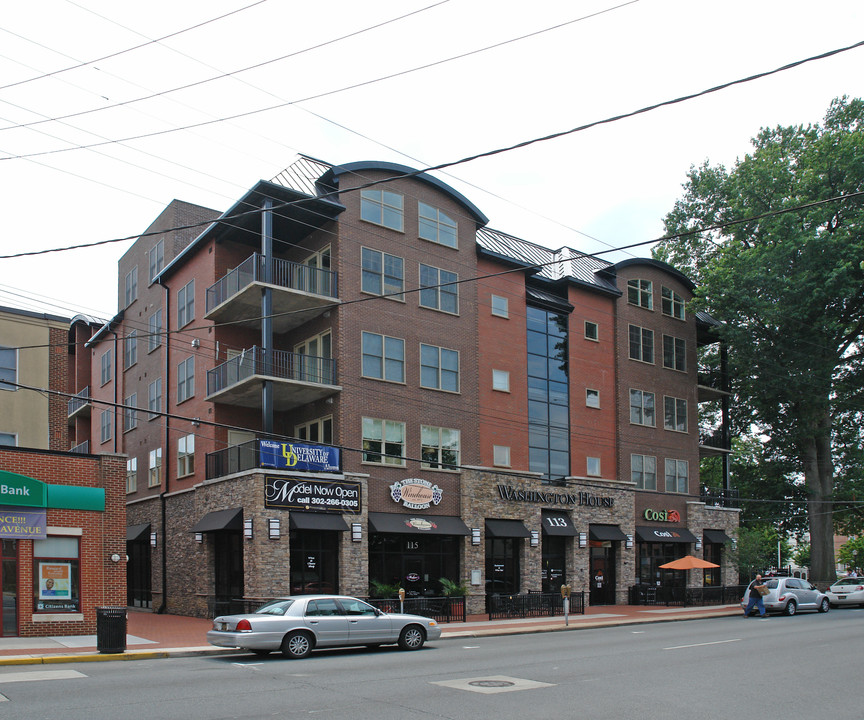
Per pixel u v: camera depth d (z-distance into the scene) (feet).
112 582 76.79
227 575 96.99
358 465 96.99
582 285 128.57
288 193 96.22
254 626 56.44
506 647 65.82
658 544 134.00
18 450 73.15
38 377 85.25
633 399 133.80
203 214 125.29
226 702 37.99
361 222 102.94
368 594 93.66
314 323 103.50
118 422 134.21
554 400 122.72
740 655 58.29
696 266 158.10
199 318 110.01
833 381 141.90
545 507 115.34
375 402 100.01
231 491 93.30
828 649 62.49
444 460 105.91
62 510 74.59
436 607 92.99
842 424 150.51
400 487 99.81
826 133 135.44
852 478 146.51
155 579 111.45
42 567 73.00
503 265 119.44
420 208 109.70
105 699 38.83
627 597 124.47
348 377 98.02
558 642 70.54
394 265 105.29
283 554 87.86
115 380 131.64
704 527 141.08
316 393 98.02
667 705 37.83
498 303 117.29
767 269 133.59
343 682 44.50
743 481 158.92
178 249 121.90
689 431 142.92
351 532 93.50
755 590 107.04
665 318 143.02
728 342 141.79
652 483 134.21
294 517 89.04
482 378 112.98
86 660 57.31
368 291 102.01
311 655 59.57
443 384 107.65
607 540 122.62
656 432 136.56
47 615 72.28
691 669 50.47
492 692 41.11
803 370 137.39
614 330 133.49
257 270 96.02
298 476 90.79
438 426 106.01
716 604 127.85
